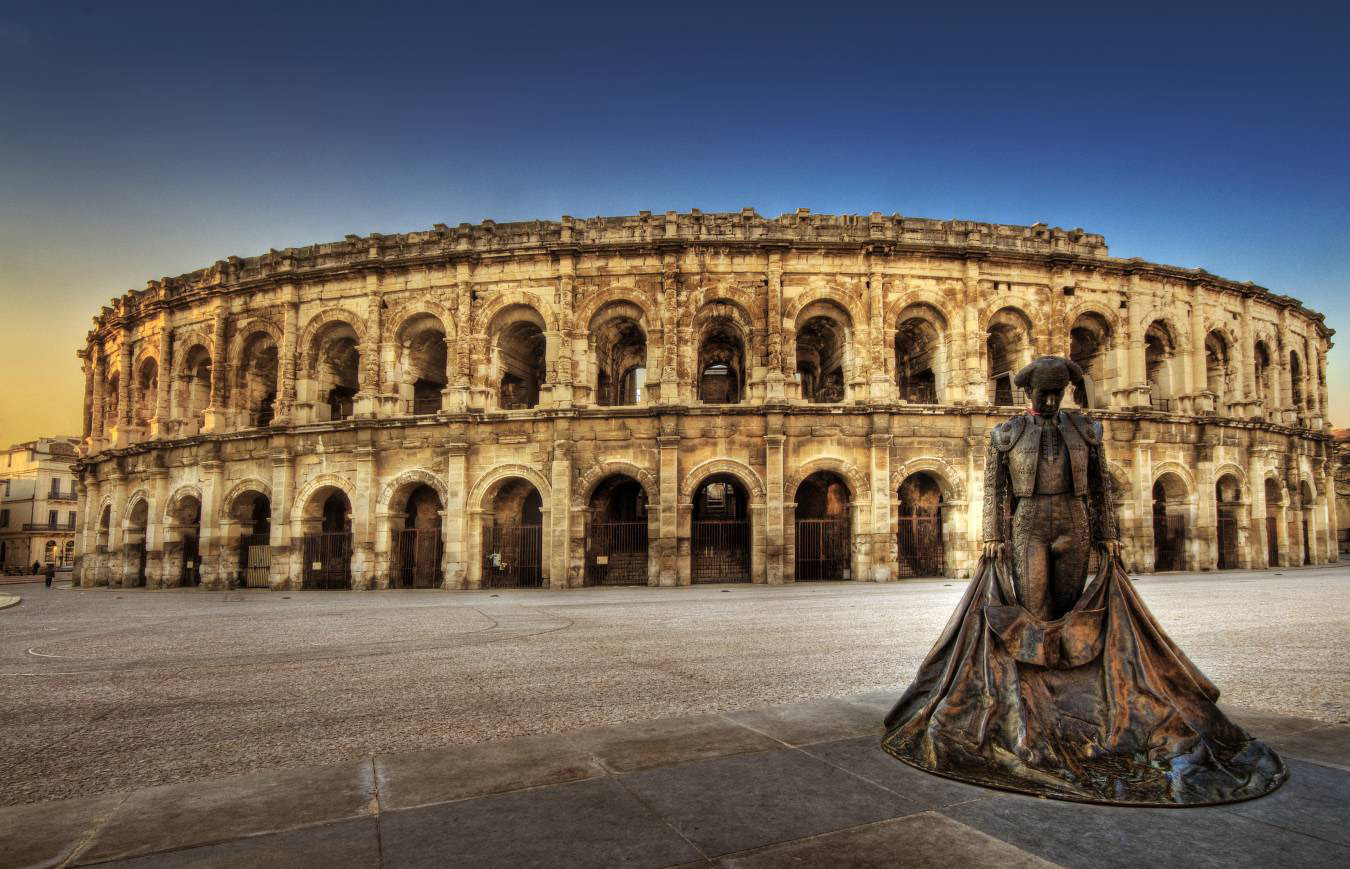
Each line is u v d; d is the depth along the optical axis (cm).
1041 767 690
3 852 590
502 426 4094
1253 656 1507
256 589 4388
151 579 4716
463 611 2806
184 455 4719
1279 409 5094
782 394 4016
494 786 731
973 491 4003
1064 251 4319
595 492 4281
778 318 4088
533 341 4844
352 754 916
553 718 1074
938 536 4334
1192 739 704
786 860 540
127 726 1119
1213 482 4466
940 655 878
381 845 586
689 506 3919
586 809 658
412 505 4472
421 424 4134
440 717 1107
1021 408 4056
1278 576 3988
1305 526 5284
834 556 4275
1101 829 586
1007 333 4453
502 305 4231
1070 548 844
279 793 727
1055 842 562
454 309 4266
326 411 4572
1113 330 4434
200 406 5019
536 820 634
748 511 4012
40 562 9831
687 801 672
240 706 1239
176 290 5069
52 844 607
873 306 4128
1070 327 4338
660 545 3881
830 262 4172
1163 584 3444
